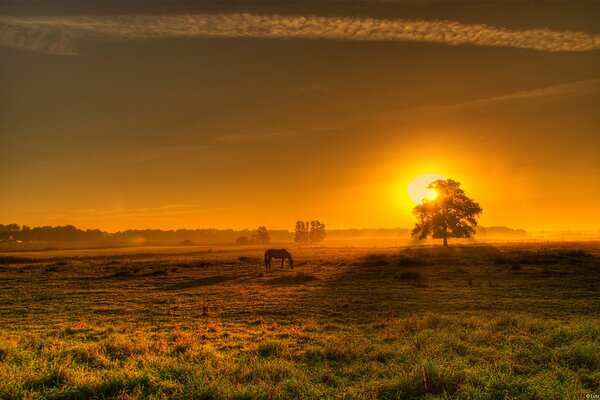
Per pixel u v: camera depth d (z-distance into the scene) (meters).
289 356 9.66
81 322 15.16
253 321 15.02
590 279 23.61
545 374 7.39
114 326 14.81
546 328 11.41
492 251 50.91
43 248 173.62
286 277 30.03
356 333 12.30
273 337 12.16
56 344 11.09
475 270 30.39
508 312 14.80
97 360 9.29
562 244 73.75
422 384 7.02
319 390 7.02
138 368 8.47
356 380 7.79
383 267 35.56
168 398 6.83
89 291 25.39
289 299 19.97
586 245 67.81
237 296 21.67
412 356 8.87
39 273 38.72
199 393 6.80
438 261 38.50
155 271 36.78
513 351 9.16
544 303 16.62
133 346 10.66
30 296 23.39
